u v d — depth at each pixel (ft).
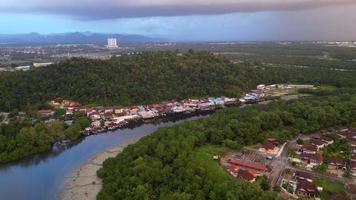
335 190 525.75
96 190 576.61
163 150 637.71
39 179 633.61
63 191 580.71
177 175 560.61
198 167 570.87
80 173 649.20
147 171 561.43
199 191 501.15
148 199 504.84
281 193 517.96
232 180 530.68
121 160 636.89
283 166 615.98
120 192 523.70
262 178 547.49
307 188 518.37
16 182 622.95
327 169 599.98
